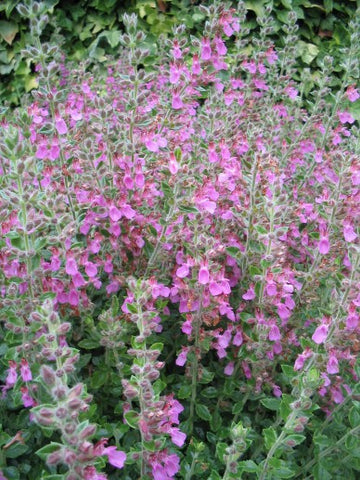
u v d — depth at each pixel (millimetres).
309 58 729
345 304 258
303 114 489
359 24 480
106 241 328
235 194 335
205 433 331
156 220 328
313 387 219
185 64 361
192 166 348
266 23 495
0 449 264
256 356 295
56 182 322
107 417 319
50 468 276
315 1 743
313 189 429
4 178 316
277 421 291
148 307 288
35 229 255
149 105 378
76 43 792
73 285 292
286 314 288
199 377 307
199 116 403
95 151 327
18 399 272
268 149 378
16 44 777
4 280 278
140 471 249
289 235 359
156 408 212
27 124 328
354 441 264
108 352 300
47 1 738
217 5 376
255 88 491
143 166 324
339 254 333
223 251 294
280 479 274
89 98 445
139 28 764
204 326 332
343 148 461
